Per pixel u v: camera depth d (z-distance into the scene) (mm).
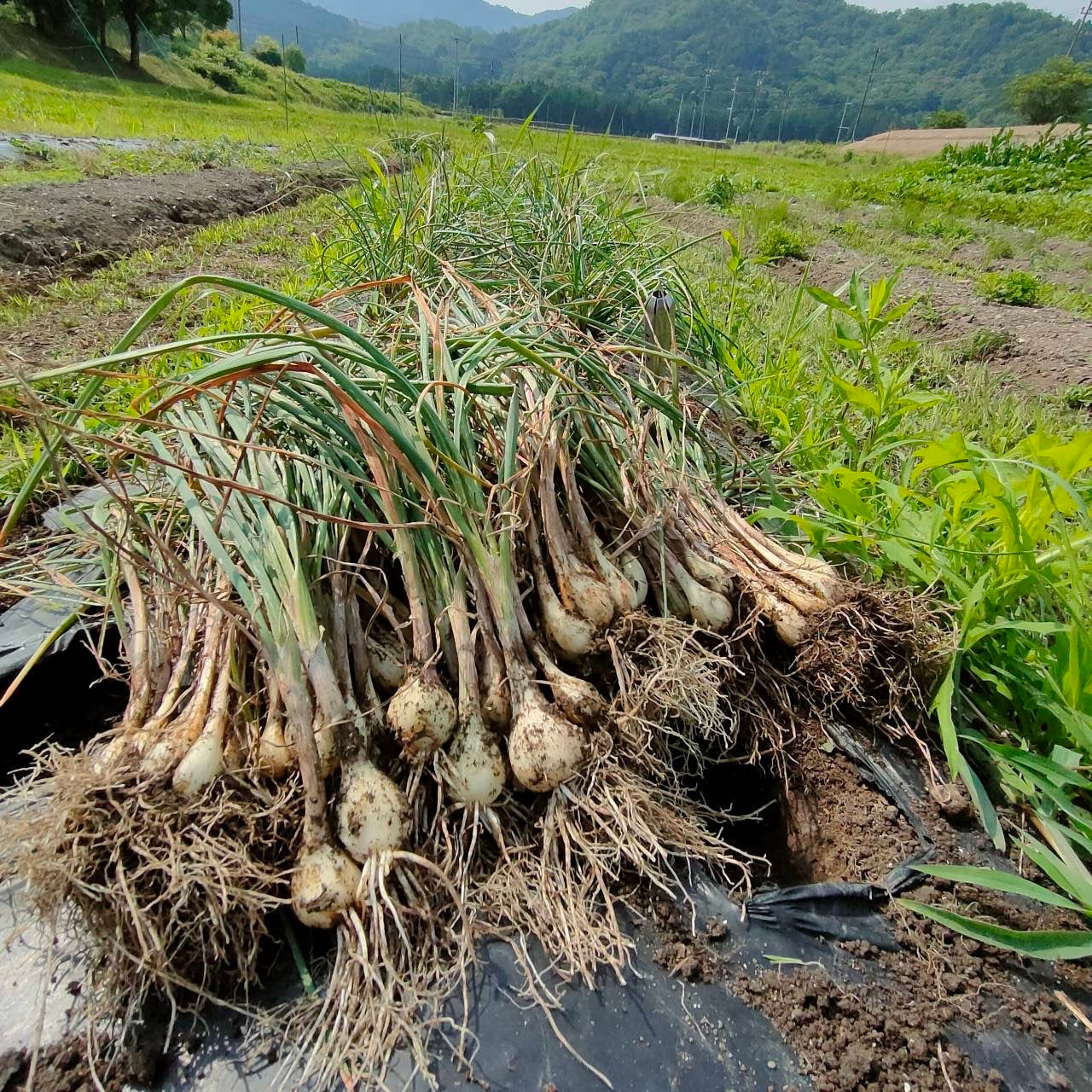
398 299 2701
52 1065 1183
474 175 3869
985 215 11383
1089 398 3992
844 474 2070
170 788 1215
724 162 22500
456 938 1287
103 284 4895
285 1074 1183
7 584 1803
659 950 1353
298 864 1265
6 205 5738
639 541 1854
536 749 1399
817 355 3891
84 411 1257
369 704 1439
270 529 1417
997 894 1469
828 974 1335
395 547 1510
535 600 1726
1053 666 1740
